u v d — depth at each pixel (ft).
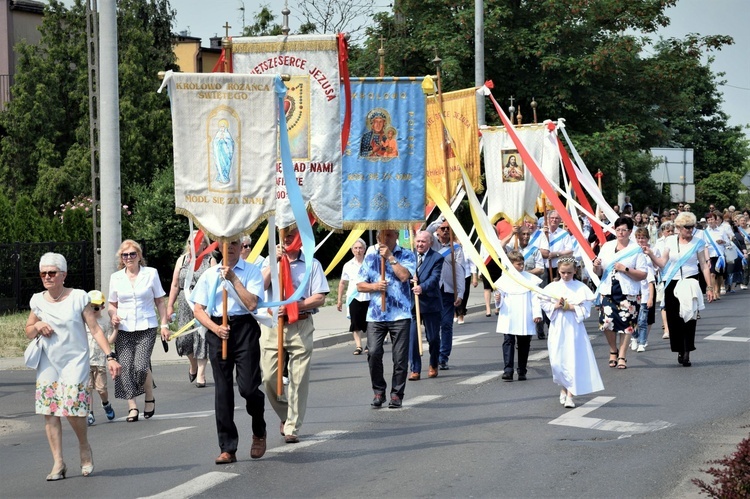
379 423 34.53
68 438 34.32
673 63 113.50
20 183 118.83
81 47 118.11
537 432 32.32
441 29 108.47
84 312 27.84
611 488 25.35
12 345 60.90
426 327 45.03
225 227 28.89
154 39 134.41
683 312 45.42
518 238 59.41
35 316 27.76
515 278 38.60
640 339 51.78
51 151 116.26
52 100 118.11
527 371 46.32
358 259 54.03
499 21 107.34
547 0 108.06
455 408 37.19
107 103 55.11
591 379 36.52
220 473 27.37
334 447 30.63
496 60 107.86
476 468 27.58
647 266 45.78
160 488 26.04
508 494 24.89
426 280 44.65
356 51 116.06
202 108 29.07
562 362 36.42
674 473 26.81
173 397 43.52
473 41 108.68
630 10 112.37
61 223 89.35
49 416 27.58
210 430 34.45
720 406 36.29
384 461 28.60
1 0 133.08
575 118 113.60
